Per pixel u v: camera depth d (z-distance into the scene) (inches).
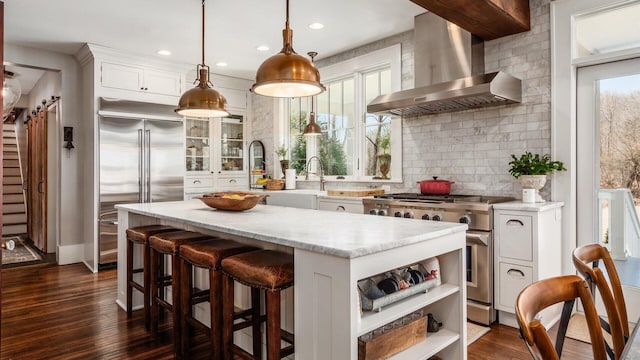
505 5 112.8
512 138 130.3
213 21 147.0
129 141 185.6
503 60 131.7
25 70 220.8
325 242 63.4
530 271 106.6
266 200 198.7
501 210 112.3
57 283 159.0
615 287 55.7
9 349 98.7
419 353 72.3
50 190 217.9
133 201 186.5
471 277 116.3
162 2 130.5
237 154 243.3
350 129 189.3
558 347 42.4
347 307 58.0
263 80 80.5
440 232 74.9
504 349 98.0
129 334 108.0
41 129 225.9
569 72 118.0
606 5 111.2
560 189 120.4
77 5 132.8
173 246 95.9
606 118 115.3
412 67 157.9
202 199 114.1
